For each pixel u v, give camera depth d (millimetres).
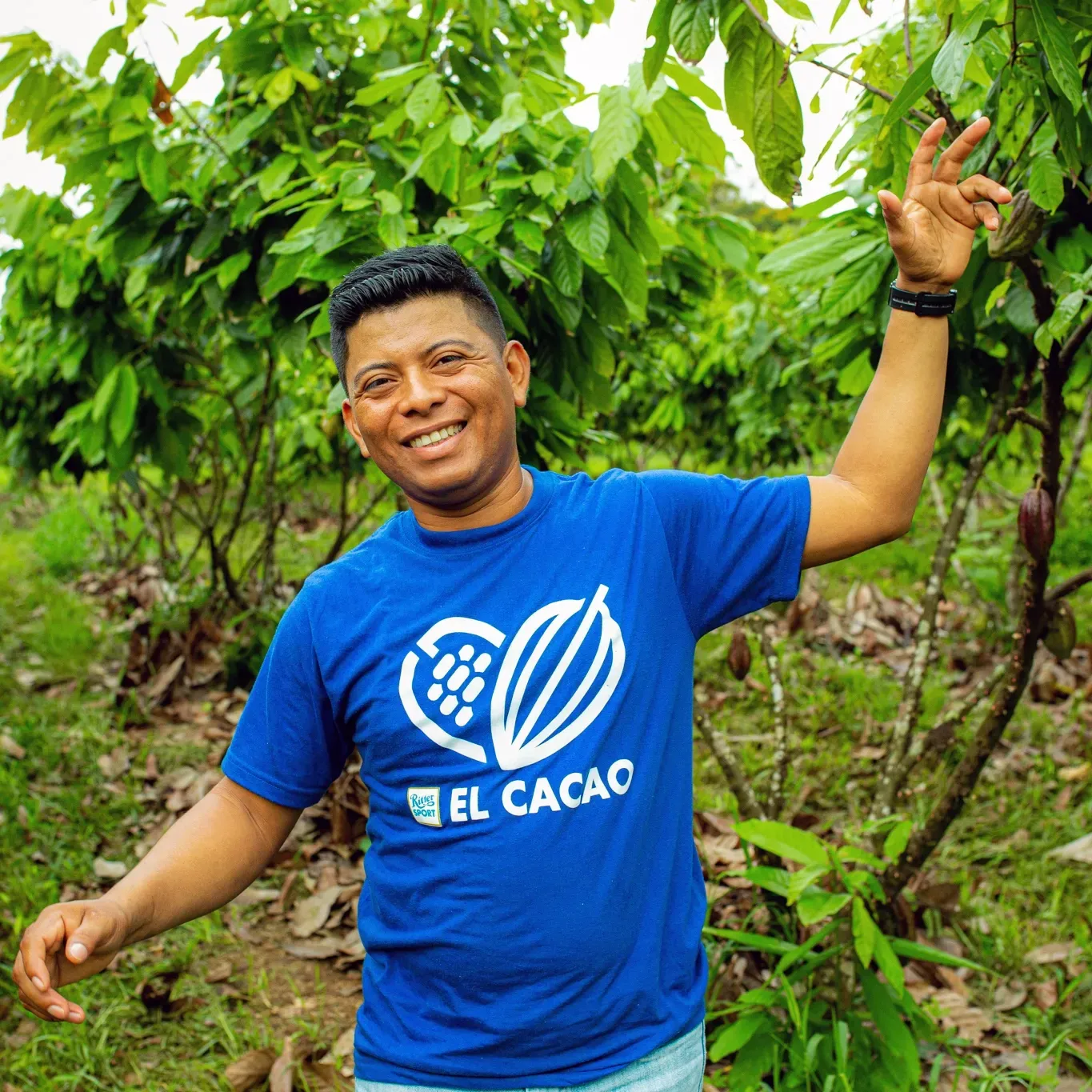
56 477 5043
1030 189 1376
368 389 1246
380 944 1261
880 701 4359
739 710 4465
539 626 1202
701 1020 1277
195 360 3771
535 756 1172
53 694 4734
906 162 1503
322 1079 2215
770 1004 2127
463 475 1225
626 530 1264
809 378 4195
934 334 1256
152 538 6328
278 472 5547
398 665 1223
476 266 2090
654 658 1241
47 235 3422
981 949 2664
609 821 1174
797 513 1281
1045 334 1531
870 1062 2127
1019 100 1426
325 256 2074
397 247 1982
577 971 1157
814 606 5449
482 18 2336
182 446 3959
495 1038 1170
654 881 1223
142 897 1209
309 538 8055
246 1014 2475
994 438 2697
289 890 3012
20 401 4805
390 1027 1246
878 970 2477
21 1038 2365
